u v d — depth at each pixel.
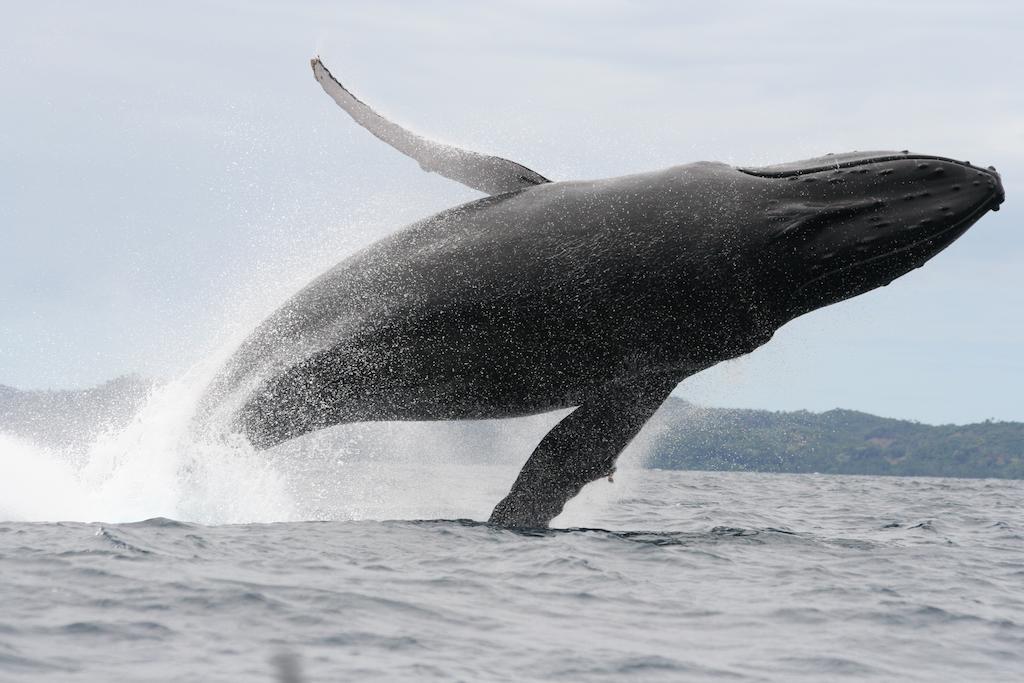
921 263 55.88
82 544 51.28
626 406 60.44
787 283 56.44
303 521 63.88
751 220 56.53
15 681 33.19
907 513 129.12
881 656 42.53
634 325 57.69
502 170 61.00
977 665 42.03
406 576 49.72
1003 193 56.09
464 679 36.25
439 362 59.34
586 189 59.34
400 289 59.22
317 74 62.56
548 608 46.28
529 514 61.97
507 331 58.28
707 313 57.09
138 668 34.97
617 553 58.34
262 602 43.12
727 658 41.06
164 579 45.50
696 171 59.00
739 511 116.56
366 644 39.28
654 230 57.34
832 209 55.94
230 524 61.38
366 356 59.56
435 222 60.53
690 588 51.78
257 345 61.75
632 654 40.50
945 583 57.81
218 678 34.44
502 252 58.19
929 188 55.69
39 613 40.22
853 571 59.25
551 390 59.84
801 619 47.50
